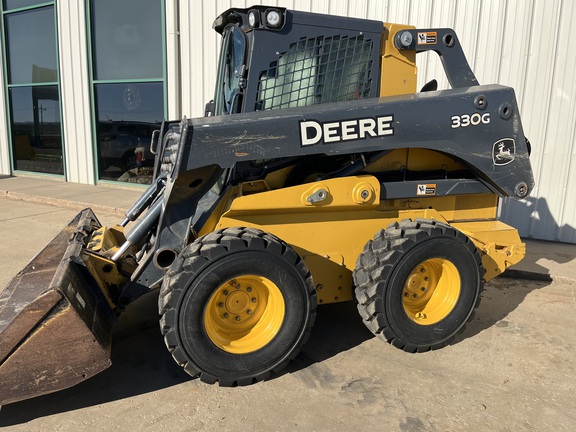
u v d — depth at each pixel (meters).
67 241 3.62
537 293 4.32
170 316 2.59
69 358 2.42
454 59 3.52
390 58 3.36
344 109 2.88
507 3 5.63
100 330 2.58
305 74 3.18
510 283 4.58
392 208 3.34
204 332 2.65
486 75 5.88
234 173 3.06
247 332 2.86
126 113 9.18
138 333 3.44
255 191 3.07
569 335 3.48
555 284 4.55
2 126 11.16
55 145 10.38
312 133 2.81
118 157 9.49
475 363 3.07
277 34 3.07
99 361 2.48
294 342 2.84
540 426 2.45
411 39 3.34
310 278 2.86
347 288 3.28
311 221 3.10
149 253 2.96
